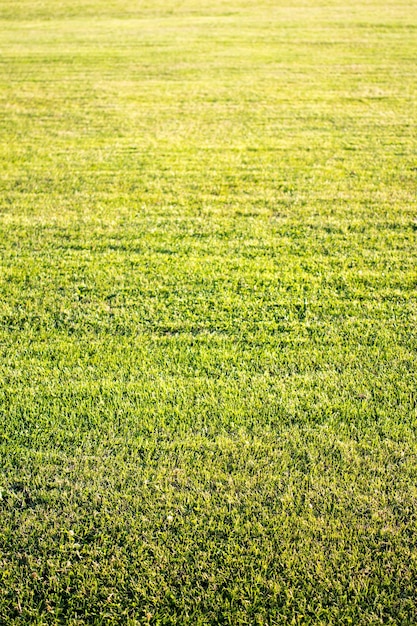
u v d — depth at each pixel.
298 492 3.71
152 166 9.35
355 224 7.32
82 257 6.67
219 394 4.54
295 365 4.85
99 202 8.12
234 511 3.60
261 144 10.18
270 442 4.09
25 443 4.13
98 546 3.43
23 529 3.52
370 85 13.55
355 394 4.51
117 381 4.71
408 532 3.45
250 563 3.31
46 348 5.14
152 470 3.89
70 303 5.79
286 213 7.66
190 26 21.14
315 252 6.66
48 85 14.27
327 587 3.18
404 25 19.80
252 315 5.53
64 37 20.00
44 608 3.13
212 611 3.09
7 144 10.41
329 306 5.64
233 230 7.23
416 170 8.97
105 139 10.58
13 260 6.62
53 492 3.75
